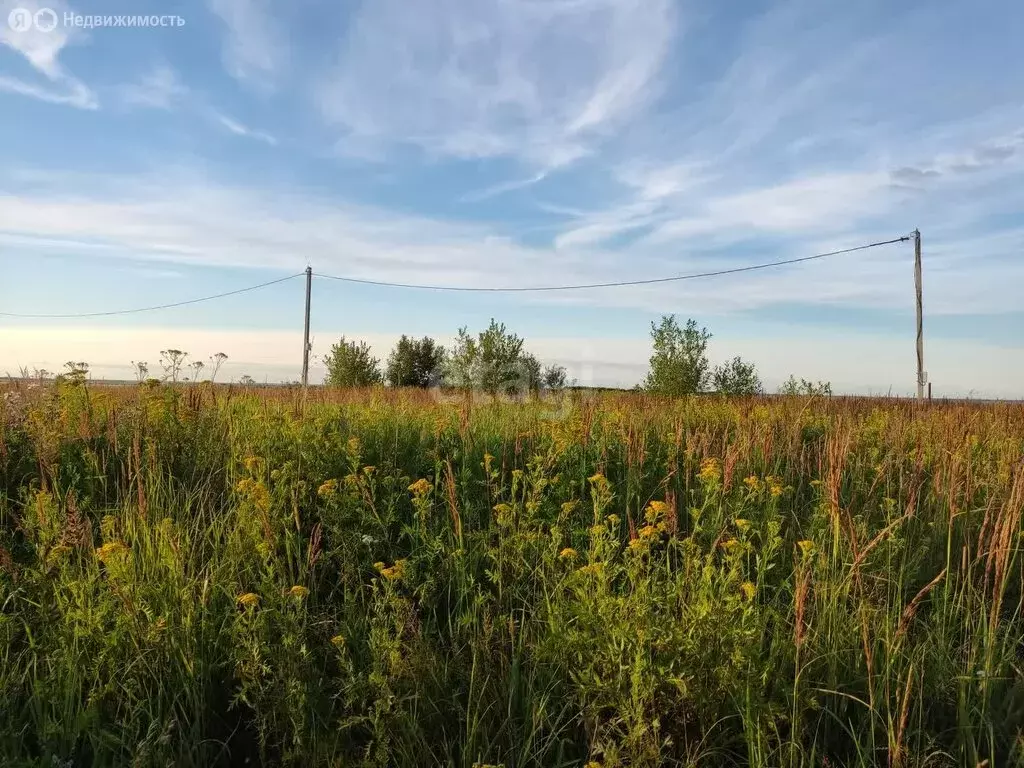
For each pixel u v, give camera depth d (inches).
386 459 229.9
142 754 96.5
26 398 253.8
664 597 116.6
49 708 113.5
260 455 217.0
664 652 105.2
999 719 113.9
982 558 171.5
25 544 161.0
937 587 158.2
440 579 156.9
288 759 100.2
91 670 117.3
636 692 98.6
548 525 182.5
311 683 112.0
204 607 128.7
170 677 117.3
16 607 137.9
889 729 97.7
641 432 259.6
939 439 253.3
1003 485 195.9
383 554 170.9
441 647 134.5
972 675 115.1
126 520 166.1
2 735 101.8
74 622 120.8
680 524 199.0
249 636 113.6
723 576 121.5
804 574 109.4
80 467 204.4
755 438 260.1
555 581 144.3
